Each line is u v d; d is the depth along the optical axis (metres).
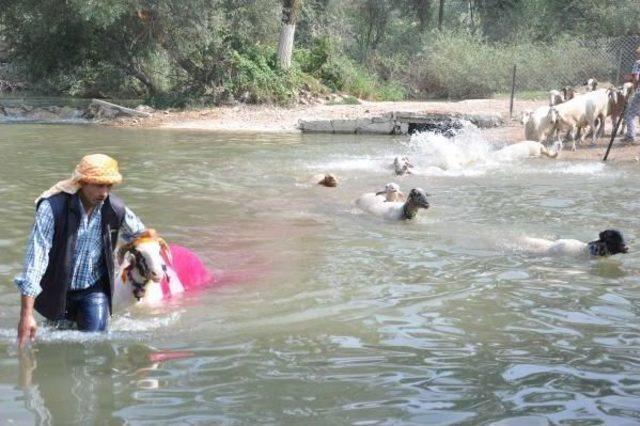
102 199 5.52
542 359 5.25
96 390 4.70
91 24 30.42
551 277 7.42
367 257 8.16
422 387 4.76
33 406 4.45
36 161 15.37
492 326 5.96
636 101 17.67
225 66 29.00
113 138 20.56
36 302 5.64
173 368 5.06
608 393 4.69
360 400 4.56
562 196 11.95
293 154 17.42
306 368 5.07
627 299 6.72
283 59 30.31
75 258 5.69
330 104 29.45
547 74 34.31
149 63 33.12
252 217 10.22
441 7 47.12
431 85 39.56
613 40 32.75
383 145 19.67
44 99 34.75
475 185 13.15
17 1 31.81
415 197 9.95
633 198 11.73
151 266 6.02
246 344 5.54
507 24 42.81
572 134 17.69
